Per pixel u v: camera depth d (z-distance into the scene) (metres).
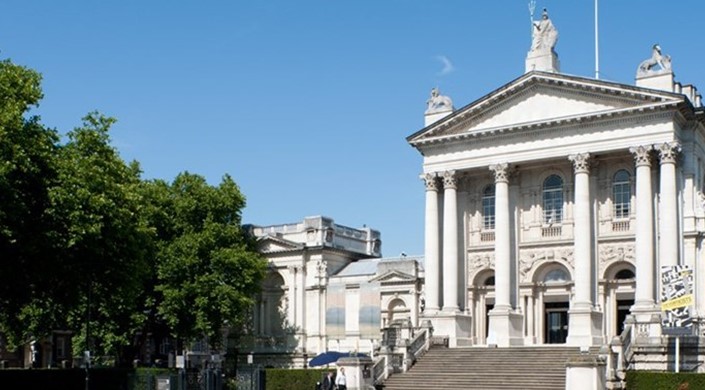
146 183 90.69
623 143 67.00
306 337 104.88
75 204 54.28
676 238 64.75
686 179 67.25
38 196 54.28
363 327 100.88
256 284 94.81
